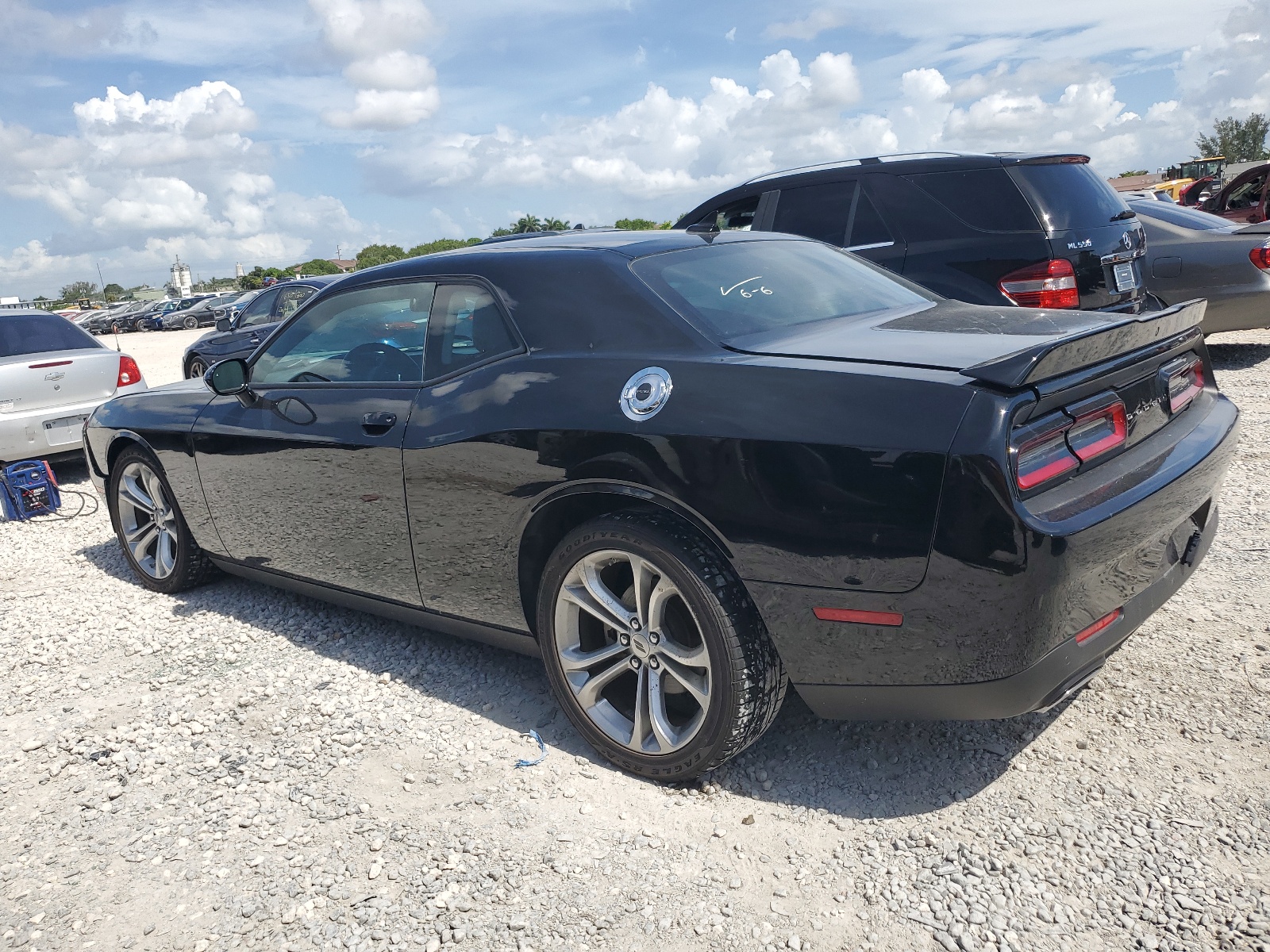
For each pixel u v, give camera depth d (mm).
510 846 2479
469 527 3041
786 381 2400
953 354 2354
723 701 2504
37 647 4121
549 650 2893
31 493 6512
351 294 3607
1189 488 2537
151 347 28219
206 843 2602
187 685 3613
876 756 2777
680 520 2549
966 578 2133
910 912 2141
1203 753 2627
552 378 2818
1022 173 5273
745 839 2449
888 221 5582
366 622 4113
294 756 3023
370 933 2199
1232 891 2105
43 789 2949
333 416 3479
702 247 3213
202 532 4332
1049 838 2342
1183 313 2666
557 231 3631
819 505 2277
